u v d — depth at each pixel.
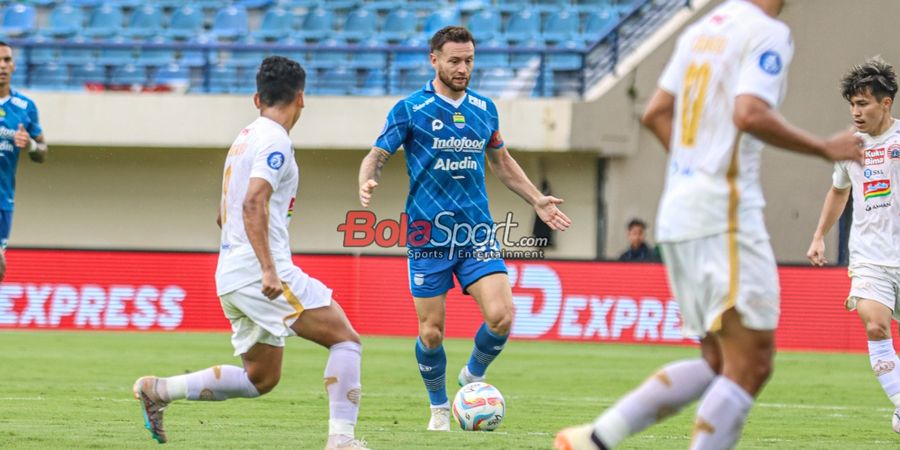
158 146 69.44
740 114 15.24
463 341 57.81
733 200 15.70
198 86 74.44
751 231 15.74
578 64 74.38
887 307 28.42
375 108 68.50
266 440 23.95
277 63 20.69
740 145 15.73
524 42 76.12
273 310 20.41
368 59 75.38
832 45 66.94
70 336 56.72
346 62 75.00
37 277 60.12
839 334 57.62
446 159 27.48
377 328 59.91
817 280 58.03
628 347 56.78
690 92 16.11
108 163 73.31
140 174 73.44
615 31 69.88
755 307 15.62
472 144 27.52
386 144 27.47
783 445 25.53
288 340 57.75
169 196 73.38
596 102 68.31
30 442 23.19
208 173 73.38
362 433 25.73
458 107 27.50
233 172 20.56
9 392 34.38
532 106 68.12
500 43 76.00
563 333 59.00
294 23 78.12
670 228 16.05
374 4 78.56
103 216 73.56
